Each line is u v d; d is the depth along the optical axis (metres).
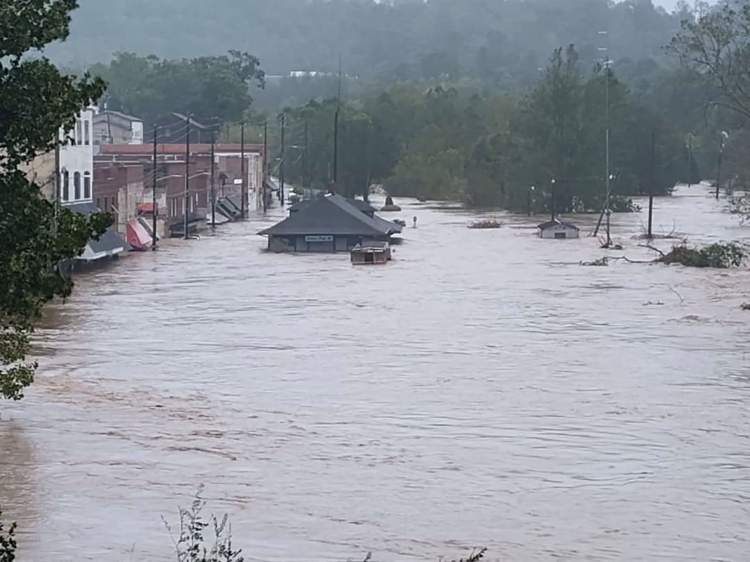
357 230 86.00
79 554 23.47
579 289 63.81
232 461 29.67
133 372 40.22
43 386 37.53
